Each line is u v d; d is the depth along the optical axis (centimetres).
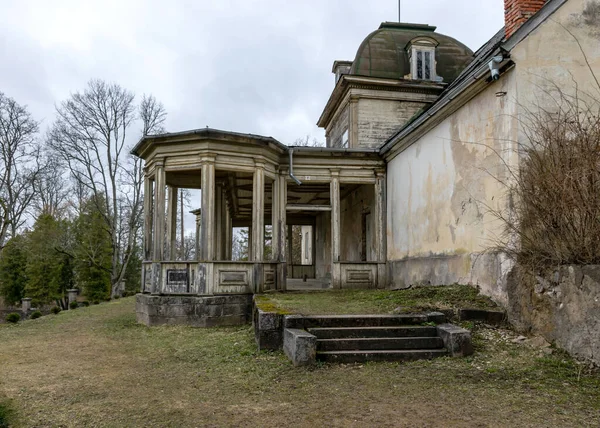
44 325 1145
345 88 1675
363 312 726
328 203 2006
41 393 519
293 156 1282
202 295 1031
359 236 1617
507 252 709
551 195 610
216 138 1071
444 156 974
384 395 460
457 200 915
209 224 1064
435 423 383
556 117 725
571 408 412
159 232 1102
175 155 1102
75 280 3178
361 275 1308
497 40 1220
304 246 3139
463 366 555
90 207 2972
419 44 1677
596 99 738
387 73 1680
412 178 1148
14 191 2569
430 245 1037
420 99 1653
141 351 764
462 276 888
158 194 1110
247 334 843
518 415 397
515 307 698
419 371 541
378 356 592
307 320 658
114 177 2666
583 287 557
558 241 607
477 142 844
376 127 1630
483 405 423
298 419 403
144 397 493
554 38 759
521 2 884
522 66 741
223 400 469
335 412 417
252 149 1126
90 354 750
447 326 643
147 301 1060
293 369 564
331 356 589
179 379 563
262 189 1138
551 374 514
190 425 401
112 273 2670
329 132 2052
